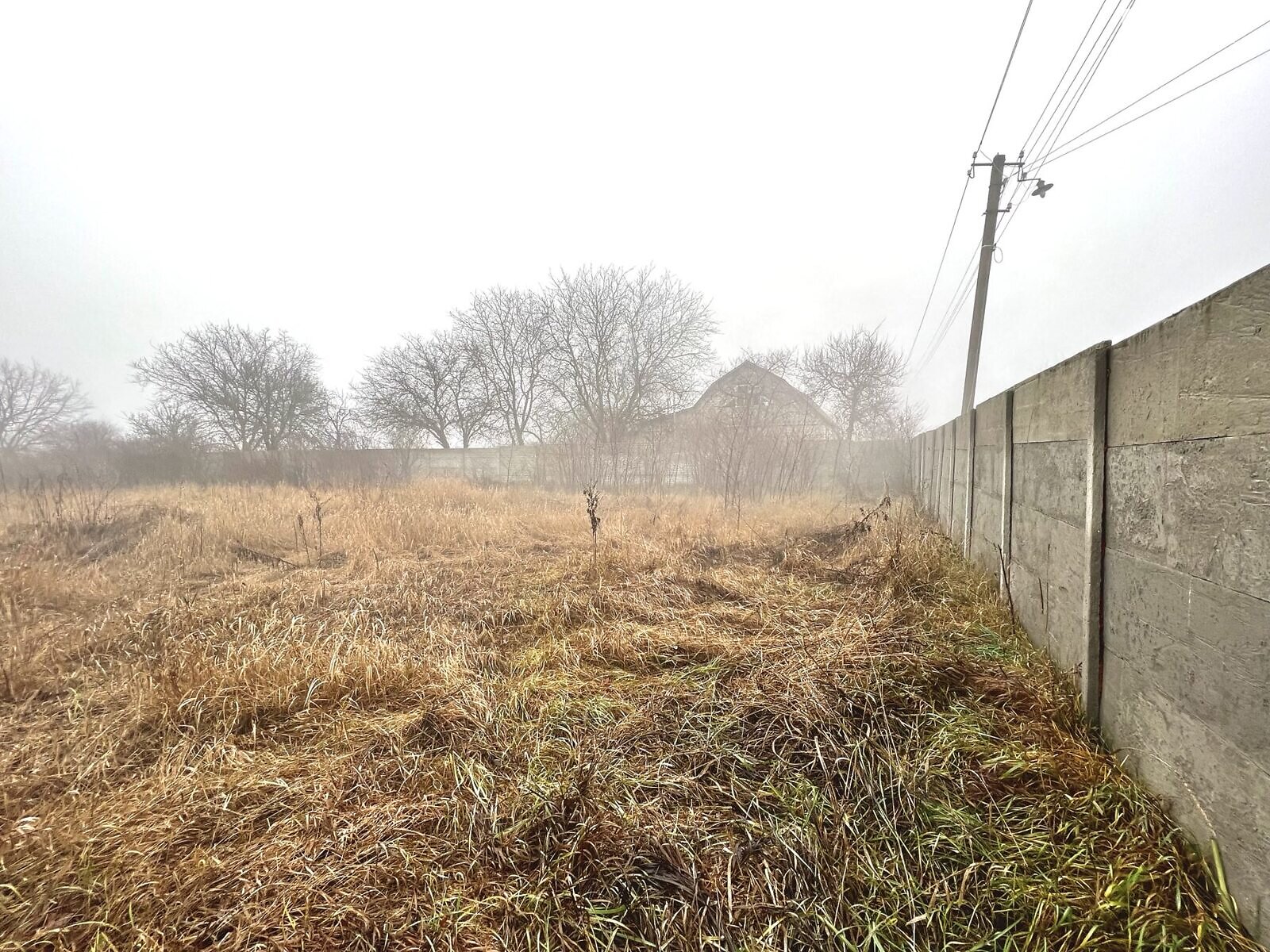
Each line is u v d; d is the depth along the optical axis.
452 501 9.00
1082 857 1.47
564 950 1.32
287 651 2.76
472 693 2.45
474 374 21.91
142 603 3.85
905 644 2.66
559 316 17.89
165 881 1.48
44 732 2.29
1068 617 2.36
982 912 1.37
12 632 3.14
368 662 2.63
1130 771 1.77
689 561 4.79
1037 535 2.84
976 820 1.62
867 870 1.49
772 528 6.32
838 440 13.77
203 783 1.89
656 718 2.25
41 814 1.75
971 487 4.64
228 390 23.06
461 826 1.69
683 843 1.60
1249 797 1.22
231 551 5.38
